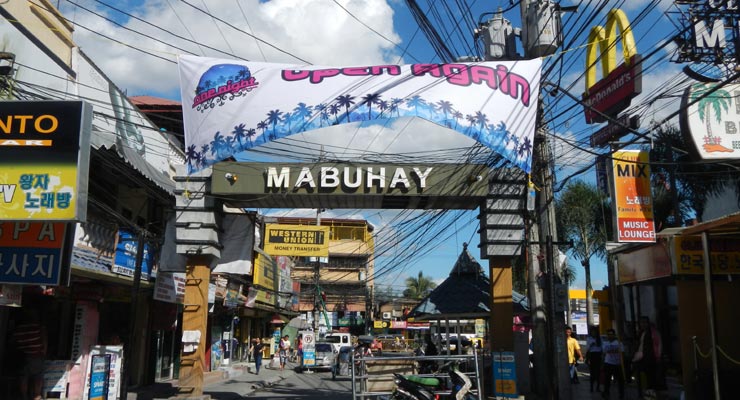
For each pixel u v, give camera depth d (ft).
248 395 59.67
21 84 37.06
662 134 59.67
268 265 105.50
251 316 124.47
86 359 45.50
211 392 59.36
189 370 46.65
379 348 102.89
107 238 45.88
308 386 71.82
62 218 26.00
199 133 37.32
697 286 37.86
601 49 46.29
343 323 202.18
